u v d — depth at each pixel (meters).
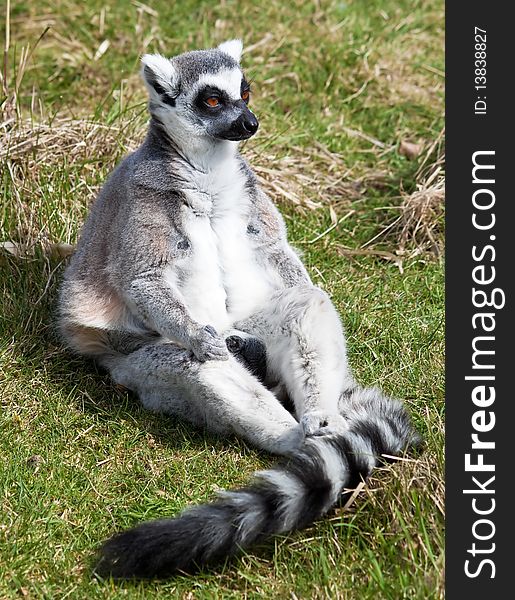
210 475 8.23
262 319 9.00
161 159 9.08
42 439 8.76
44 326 10.18
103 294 9.39
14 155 12.05
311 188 13.05
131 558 6.95
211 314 9.08
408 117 14.72
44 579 7.21
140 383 9.07
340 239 12.23
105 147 12.56
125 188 9.22
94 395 9.37
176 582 7.06
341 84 15.20
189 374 8.45
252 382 8.41
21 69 13.02
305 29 16.25
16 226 11.34
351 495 7.48
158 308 8.73
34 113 13.88
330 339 8.47
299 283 9.48
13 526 7.64
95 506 7.95
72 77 15.04
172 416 8.98
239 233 9.24
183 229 8.99
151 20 16.39
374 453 7.64
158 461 8.46
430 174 12.98
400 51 16.00
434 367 9.41
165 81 9.01
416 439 7.96
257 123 9.03
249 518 7.00
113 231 9.29
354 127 14.47
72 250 11.04
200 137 9.00
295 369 8.48
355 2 17.16
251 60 15.42
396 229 12.40
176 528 6.93
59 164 12.20
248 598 6.93
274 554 7.20
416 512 7.10
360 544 7.23
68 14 16.31
